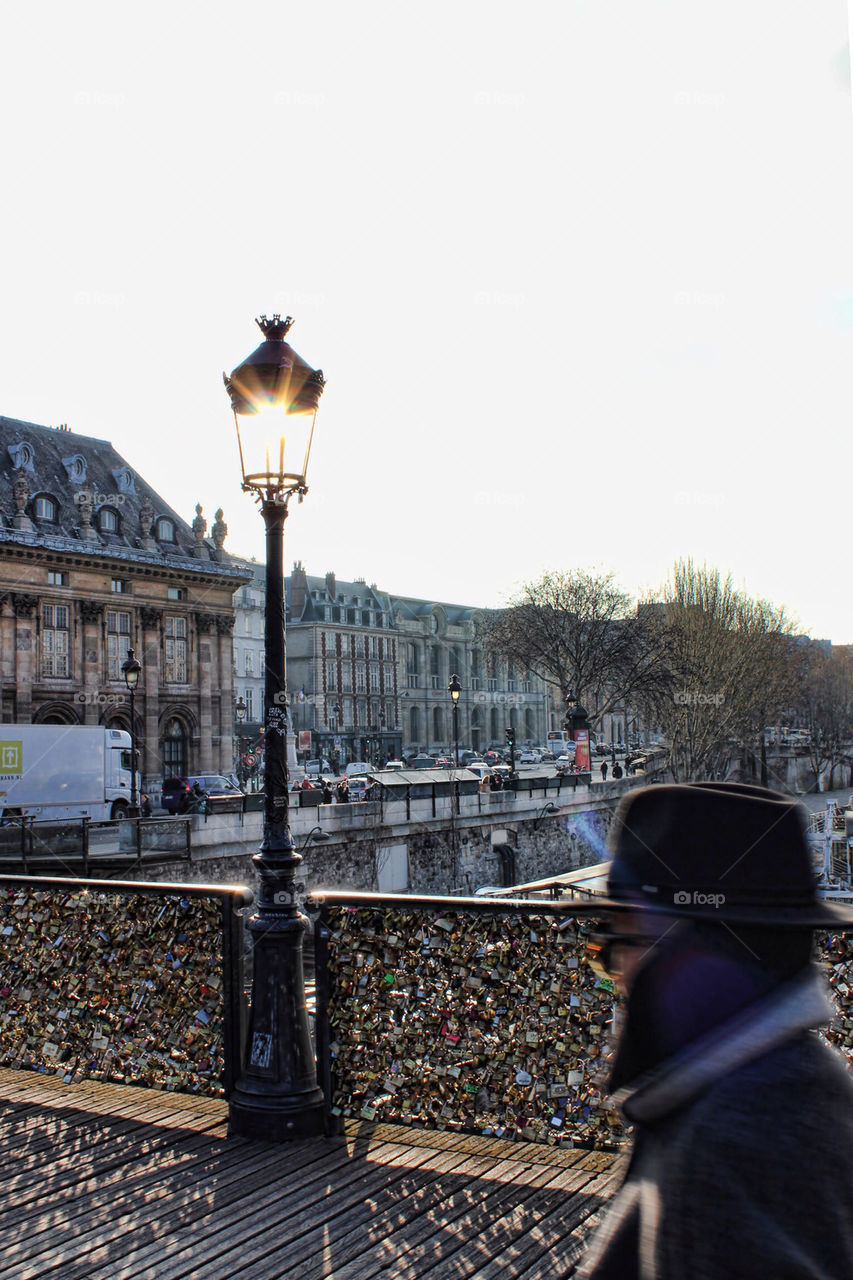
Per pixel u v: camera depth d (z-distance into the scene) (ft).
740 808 4.46
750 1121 3.88
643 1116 4.17
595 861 135.13
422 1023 18.04
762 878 4.33
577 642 179.22
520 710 406.82
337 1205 15.49
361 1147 17.69
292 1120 18.01
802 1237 3.66
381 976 18.40
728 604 160.66
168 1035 20.39
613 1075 4.56
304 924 19.15
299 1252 14.10
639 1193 4.42
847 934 15.12
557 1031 16.96
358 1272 13.52
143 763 160.45
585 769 157.17
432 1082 17.87
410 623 359.66
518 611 186.19
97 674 154.20
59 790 102.53
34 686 146.30
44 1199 15.96
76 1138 18.39
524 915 17.31
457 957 17.85
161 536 169.68
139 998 20.81
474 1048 17.60
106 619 157.48
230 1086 19.26
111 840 79.05
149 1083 20.49
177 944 20.42
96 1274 13.64
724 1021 4.17
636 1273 4.27
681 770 154.81
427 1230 14.60
